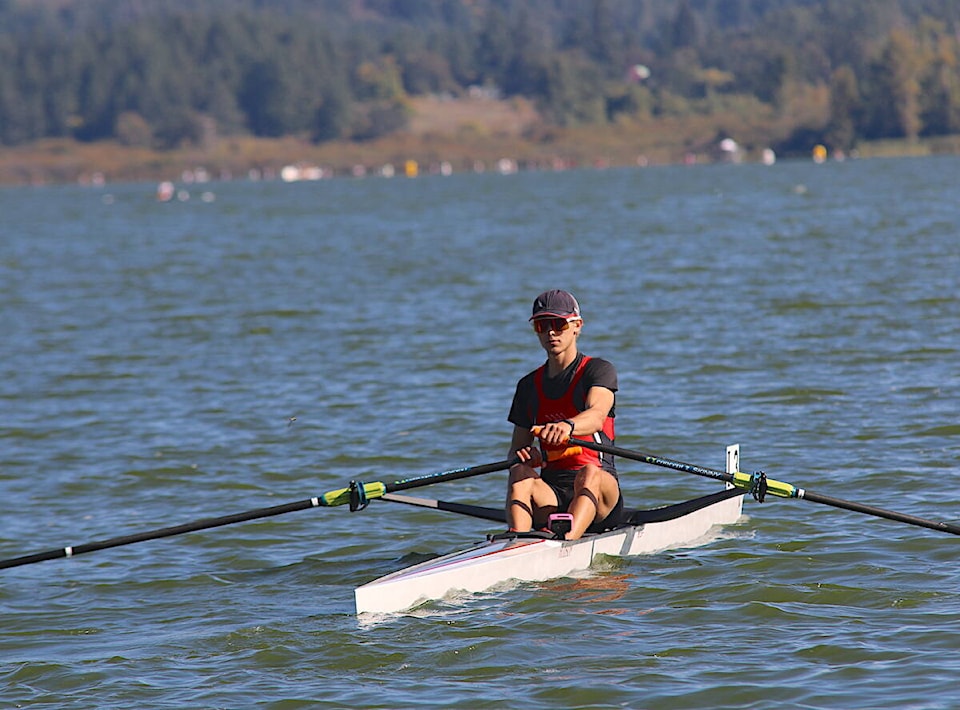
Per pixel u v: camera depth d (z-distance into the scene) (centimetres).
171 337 8806
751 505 4250
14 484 4916
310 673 2942
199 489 4762
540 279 11694
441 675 2895
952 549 3666
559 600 3381
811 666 2847
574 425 3553
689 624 3158
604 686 2784
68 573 3800
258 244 18738
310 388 6644
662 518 3859
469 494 4581
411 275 12581
